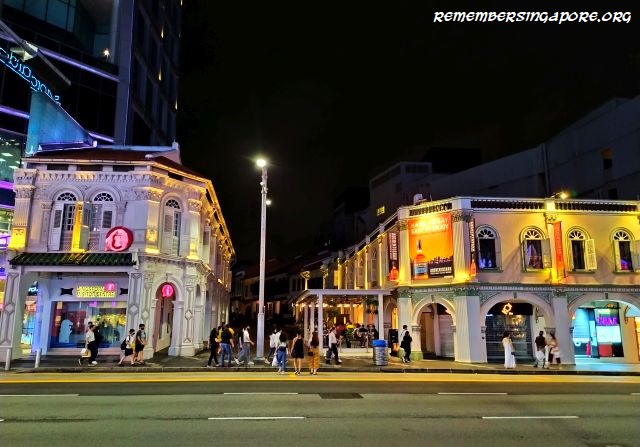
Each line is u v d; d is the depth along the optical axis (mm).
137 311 22547
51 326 23609
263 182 25094
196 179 26047
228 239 46000
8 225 27391
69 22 35719
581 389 14977
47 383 14867
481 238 25312
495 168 42438
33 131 26750
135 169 24000
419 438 8406
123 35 37281
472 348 23641
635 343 25906
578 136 36906
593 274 25266
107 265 22141
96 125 34344
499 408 11305
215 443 7902
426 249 26031
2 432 8570
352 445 7910
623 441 8477
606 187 34219
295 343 19125
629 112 32812
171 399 11914
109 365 20266
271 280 70750
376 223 53250
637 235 25875
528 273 25016
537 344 22734
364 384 15375
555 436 8734
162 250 24266
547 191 38656
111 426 9016
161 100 46000
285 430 8820
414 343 25469
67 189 23688
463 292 24266
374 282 32375
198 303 28344
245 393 13023
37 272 22625
